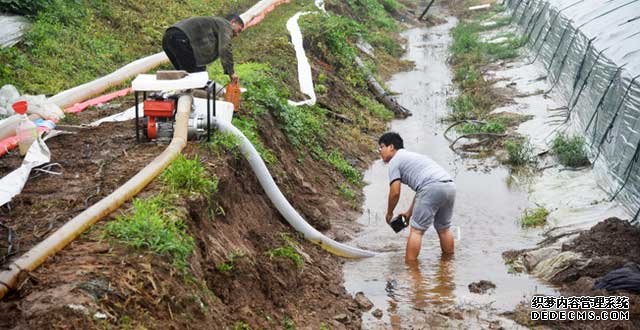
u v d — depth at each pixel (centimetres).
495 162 1368
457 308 774
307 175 1127
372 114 1680
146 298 500
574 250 905
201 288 563
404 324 738
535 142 1452
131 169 730
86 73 1208
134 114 935
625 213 1065
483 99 1791
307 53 1758
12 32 1222
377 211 1120
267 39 1684
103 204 607
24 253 539
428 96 1917
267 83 1270
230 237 708
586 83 1544
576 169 1291
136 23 1548
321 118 1426
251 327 596
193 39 928
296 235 889
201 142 817
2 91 923
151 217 578
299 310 704
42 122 854
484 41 2462
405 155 913
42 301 461
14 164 750
